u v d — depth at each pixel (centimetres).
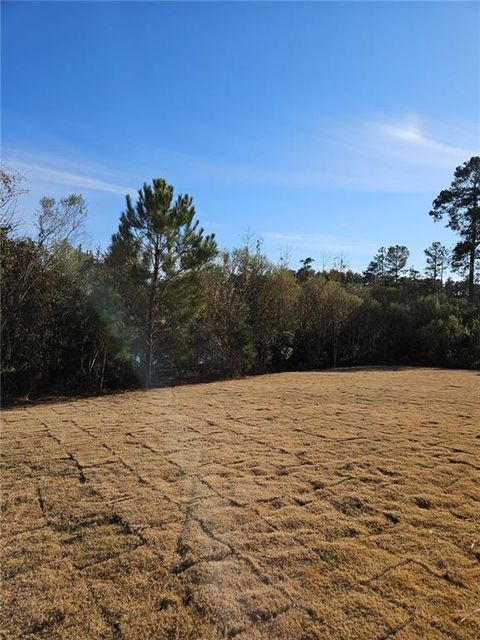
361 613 191
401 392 870
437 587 210
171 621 187
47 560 236
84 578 219
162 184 959
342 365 1697
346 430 526
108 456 421
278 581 215
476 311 1745
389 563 231
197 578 218
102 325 931
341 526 273
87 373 958
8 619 189
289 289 1455
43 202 869
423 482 348
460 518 284
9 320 831
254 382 1081
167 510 297
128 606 197
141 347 1019
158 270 993
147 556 239
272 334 1402
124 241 956
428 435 498
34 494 327
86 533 266
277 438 488
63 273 914
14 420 618
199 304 1042
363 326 1748
